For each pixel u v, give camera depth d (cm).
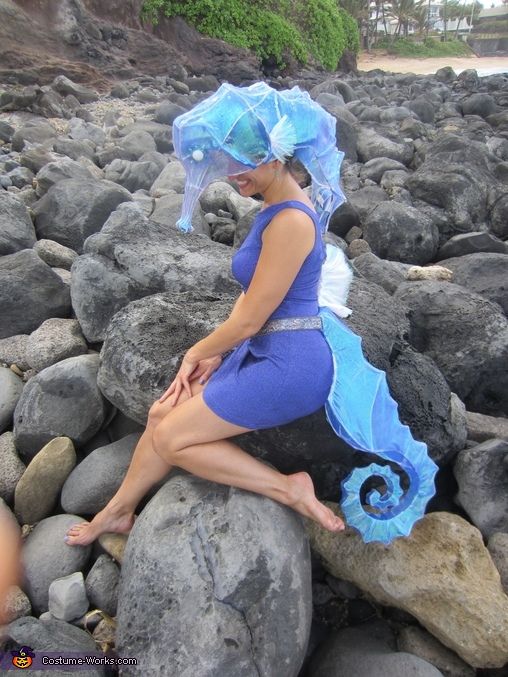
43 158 675
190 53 1469
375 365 273
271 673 201
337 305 250
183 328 287
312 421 248
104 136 849
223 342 226
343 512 231
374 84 1520
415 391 276
